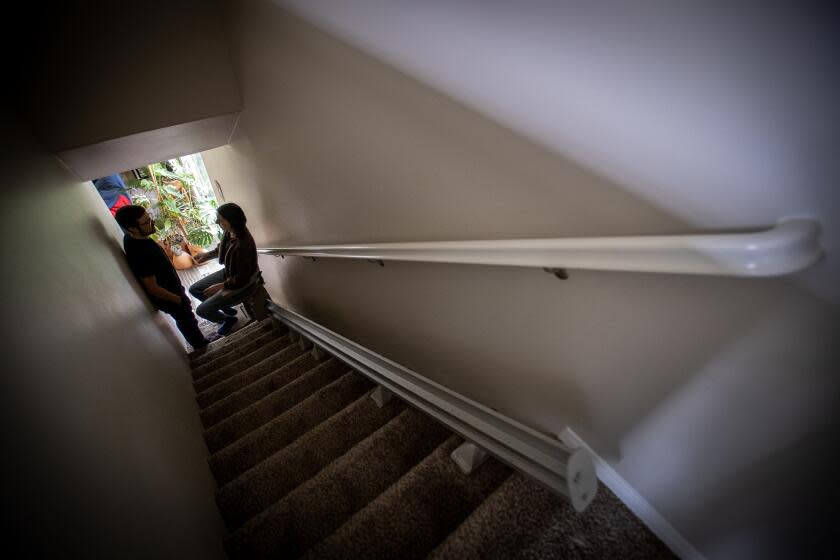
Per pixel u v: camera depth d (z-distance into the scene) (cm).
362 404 203
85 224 223
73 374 91
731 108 57
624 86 66
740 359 74
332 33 126
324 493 148
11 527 48
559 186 85
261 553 132
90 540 63
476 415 134
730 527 90
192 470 156
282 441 201
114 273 236
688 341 82
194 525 119
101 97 193
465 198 112
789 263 54
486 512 119
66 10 166
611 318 95
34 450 61
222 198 510
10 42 164
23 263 98
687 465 94
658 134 66
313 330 287
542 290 111
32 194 146
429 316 173
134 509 85
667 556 105
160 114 212
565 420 129
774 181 57
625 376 100
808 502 74
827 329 60
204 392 290
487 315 138
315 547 122
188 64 208
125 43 186
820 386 65
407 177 130
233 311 504
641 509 111
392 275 183
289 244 313
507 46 78
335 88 141
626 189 74
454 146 106
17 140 161
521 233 101
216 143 308
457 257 112
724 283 71
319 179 193
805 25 48
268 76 185
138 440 111
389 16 101
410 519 127
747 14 51
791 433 71
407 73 107
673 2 56
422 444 164
